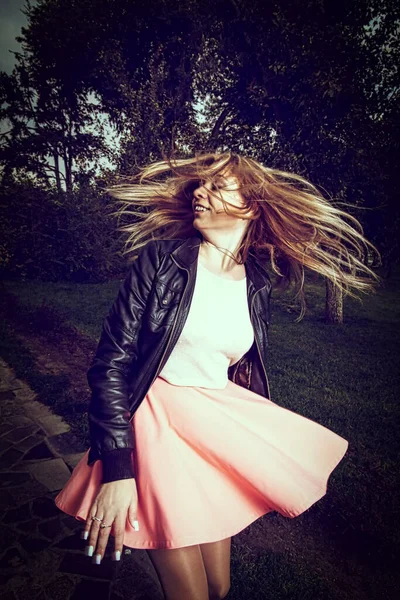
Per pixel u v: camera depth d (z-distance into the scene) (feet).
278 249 5.47
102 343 3.81
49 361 20.45
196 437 3.96
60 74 64.44
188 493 3.69
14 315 29.50
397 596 7.48
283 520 9.28
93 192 55.72
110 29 50.08
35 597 6.88
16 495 9.67
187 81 36.40
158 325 3.99
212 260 4.54
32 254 53.62
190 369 4.23
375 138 27.73
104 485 3.30
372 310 46.70
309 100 25.98
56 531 8.46
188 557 3.64
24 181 58.29
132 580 7.30
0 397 15.64
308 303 46.29
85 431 12.81
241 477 3.94
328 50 26.58
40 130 68.49
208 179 4.43
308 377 20.99
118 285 53.78
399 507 9.64
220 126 32.81
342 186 27.53
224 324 4.26
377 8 28.14
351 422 15.48
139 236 5.46
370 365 24.22
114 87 46.85
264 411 4.50
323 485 4.21
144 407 4.09
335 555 8.37
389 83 28.07
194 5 37.70
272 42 26.91
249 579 7.38
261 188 4.60
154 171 5.26
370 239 30.04
